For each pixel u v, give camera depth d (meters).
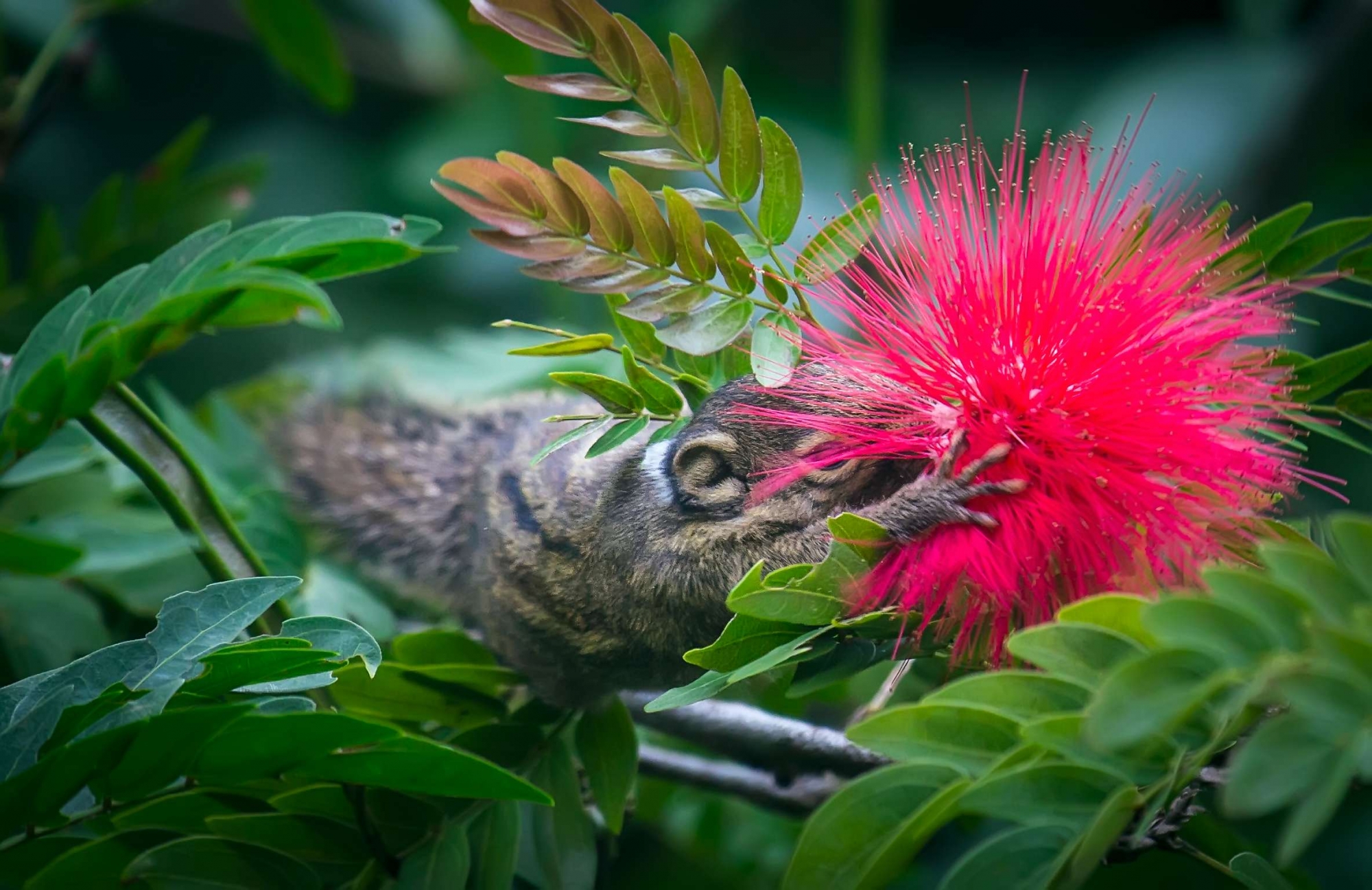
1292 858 0.73
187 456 0.83
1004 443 0.80
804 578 0.79
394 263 0.82
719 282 0.82
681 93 0.81
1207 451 0.79
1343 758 0.73
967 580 0.79
